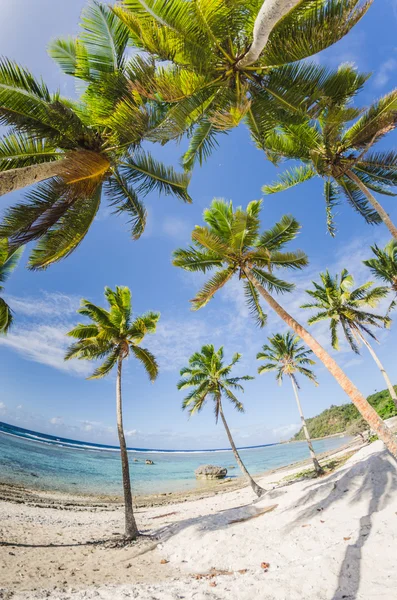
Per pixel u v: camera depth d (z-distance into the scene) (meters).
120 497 28.62
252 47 4.51
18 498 19.92
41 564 8.35
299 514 9.39
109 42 6.30
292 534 8.17
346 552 5.98
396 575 4.78
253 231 10.70
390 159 9.40
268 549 7.68
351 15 5.22
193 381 21.25
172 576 7.22
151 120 5.99
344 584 4.84
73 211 7.28
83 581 7.07
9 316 10.73
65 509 19.09
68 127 5.50
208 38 5.78
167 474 51.88
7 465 34.94
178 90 5.76
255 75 6.86
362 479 10.03
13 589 6.33
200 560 8.07
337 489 10.17
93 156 5.48
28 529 12.69
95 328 14.62
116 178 8.33
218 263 12.27
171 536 10.51
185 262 12.05
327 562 5.71
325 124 8.06
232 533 9.27
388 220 8.67
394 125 6.92
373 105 8.39
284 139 9.57
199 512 15.82
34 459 45.66
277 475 29.12
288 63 6.48
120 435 12.74
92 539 11.67
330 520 8.23
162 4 5.03
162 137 5.90
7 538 10.85
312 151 8.84
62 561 8.76
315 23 5.53
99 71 6.36
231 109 5.79
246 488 24.64
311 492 10.74
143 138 5.98
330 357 7.92
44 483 30.12
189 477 48.03
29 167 4.58
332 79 7.21
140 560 8.75
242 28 5.88
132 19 5.21
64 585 6.76
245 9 5.76
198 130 8.73
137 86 5.43
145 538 11.01
